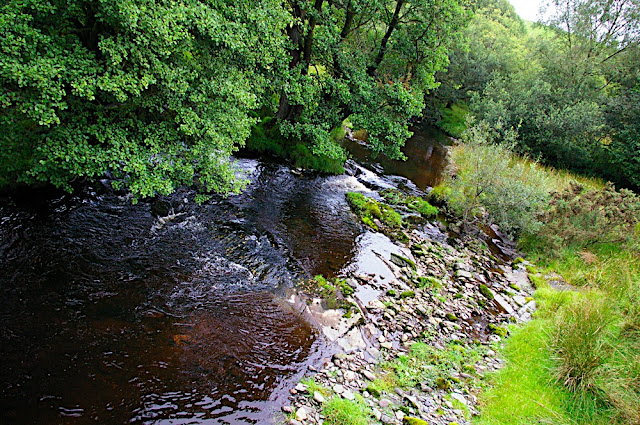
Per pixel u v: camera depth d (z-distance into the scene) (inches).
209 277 337.4
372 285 382.6
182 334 272.2
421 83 654.5
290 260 391.2
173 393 227.5
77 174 358.6
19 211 354.6
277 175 595.2
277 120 641.0
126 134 343.3
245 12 369.1
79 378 224.8
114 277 310.2
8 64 233.0
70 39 310.0
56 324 256.8
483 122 598.5
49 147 302.8
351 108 605.3
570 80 1097.4
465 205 582.9
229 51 367.9
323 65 608.4
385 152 641.0
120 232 365.4
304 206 526.6
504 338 336.2
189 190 463.8
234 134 379.6
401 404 248.2
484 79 1531.7
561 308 373.1
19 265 298.2
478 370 292.0
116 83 275.3
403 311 351.6
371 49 642.2
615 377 260.1
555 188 639.1
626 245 465.7
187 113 341.1
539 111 1002.1
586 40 1123.9
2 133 320.2
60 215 365.7
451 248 511.8
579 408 248.7
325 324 313.3
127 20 261.4
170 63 331.0
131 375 233.1
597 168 936.9
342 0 587.5
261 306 317.7
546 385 271.0
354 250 443.5
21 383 215.8
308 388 248.2
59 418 201.0
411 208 605.6
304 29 524.7
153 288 309.0
